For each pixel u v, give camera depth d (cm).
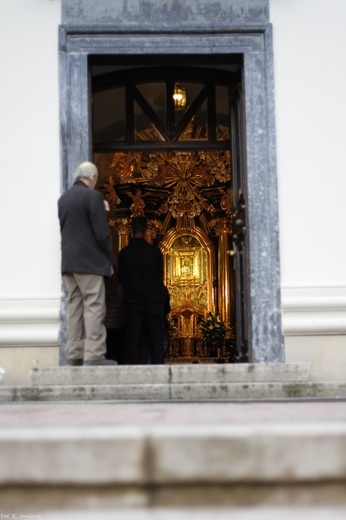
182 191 3234
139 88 1470
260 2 1352
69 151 1327
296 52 1341
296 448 475
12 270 1301
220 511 461
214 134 1466
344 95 1334
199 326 3209
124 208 3120
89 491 473
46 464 473
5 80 1329
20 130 1323
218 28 1347
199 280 3247
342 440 476
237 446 473
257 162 1332
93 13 1345
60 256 1302
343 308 1291
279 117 1334
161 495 473
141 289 1459
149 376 1121
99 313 1206
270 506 468
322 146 1329
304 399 1053
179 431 477
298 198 1323
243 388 1073
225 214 3228
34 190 1313
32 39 1336
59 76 1332
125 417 720
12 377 1281
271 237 1319
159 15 1351
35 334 1278
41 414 785
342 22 1345
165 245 3256
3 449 473
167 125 1466
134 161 3116
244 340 1353
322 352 1293
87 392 1073
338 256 1315
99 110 1466
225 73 1456
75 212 1214
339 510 461
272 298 1310
